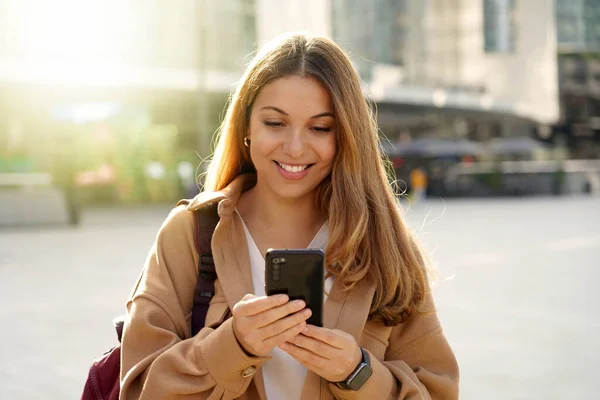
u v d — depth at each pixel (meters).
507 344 6.10
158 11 31.16
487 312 7.39
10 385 5.07
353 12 38.84
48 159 26.45
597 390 4.87
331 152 1.88
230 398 1.72
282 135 1.86
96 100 29.23
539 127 60.06
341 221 1.87
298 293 1.65
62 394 4.88
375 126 1.99
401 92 34.53
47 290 8.98
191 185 26.31
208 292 1.89
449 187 34.94
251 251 1.96
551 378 5.13
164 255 1.94
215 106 32.47
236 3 32.91
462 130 50.25
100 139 27.02
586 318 7.07
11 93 27.14
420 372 1.92
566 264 10.96
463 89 45.38
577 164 40.09
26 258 12.29
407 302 1.88
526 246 13.38
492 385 5.00
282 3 34.12
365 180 1.92
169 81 26.81
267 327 1.60
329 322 1.84
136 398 1.79
